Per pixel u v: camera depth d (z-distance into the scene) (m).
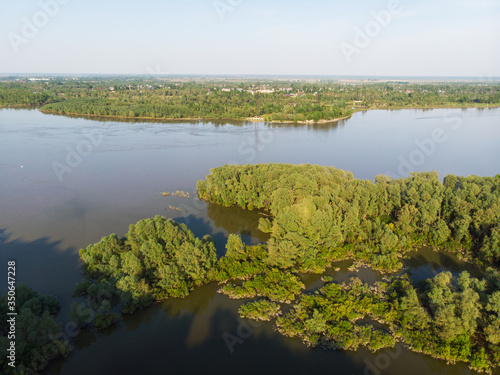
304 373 52.06
